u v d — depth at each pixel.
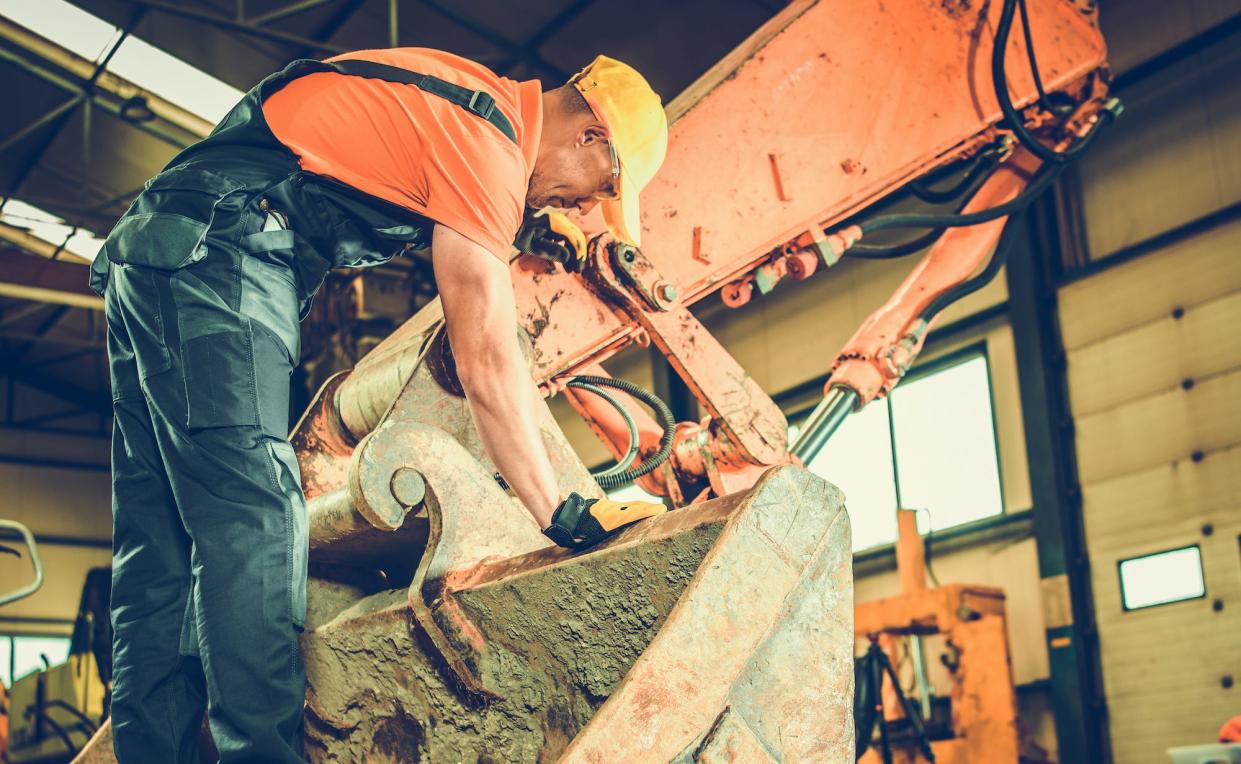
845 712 1.26
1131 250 8.40
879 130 2.83
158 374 1.39
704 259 2.58
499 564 1.47
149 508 1.53
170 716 1.49
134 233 1.42
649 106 1.94
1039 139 3.29
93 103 11.16
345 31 9.78
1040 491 8.72
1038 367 8.82
